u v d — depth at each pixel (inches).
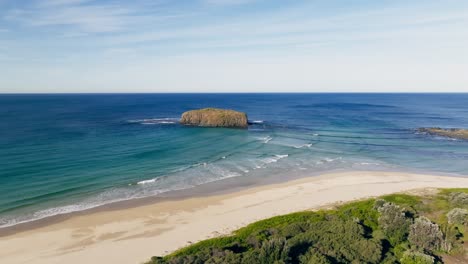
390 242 964.0
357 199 1428.4
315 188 1617.9
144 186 1588.3
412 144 2859.3
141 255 948.0
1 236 1054.4
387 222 1033.5
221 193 1528.1
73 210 1277.1
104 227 1141.1
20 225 1135.0
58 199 1378.0
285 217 1153.4
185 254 893.2
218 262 761.6
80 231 1106.1
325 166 2087.8
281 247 816.3
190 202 1398.9
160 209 1314.0
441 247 940.6
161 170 1855.3
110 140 2664.9
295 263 791.7
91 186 1550.2
